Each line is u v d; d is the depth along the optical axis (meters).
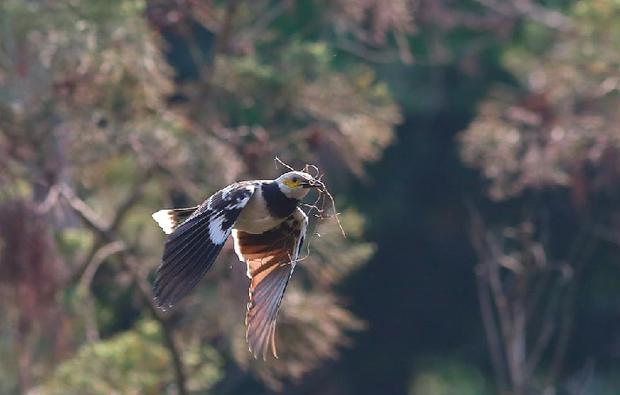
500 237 23.53
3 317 14.71
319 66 17.06
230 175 15.34
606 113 19.39
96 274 16.45
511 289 20.14
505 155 18.78
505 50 23.41
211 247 7.61
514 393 17.91
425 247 25.45
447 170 24.72
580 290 24.55
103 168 16.38
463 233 25.03
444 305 25.72
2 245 14.25
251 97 16.91
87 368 14.89
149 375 15.08
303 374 23.73
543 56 21.56
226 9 16.95
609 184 19.41
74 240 15.84
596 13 19.72
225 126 17.12
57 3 15.18
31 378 15.31
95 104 15.43
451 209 24.86
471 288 25.39
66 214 16.08
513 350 17.97
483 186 24.55
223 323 15.43
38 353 15.41
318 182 8.05
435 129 24.75
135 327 17.06
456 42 23.22
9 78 15.19
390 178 24.80
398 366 25.92
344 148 16.61
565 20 22.55
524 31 23.28
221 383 23.69
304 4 17.72
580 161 18.69
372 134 16.72
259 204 8.00
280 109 16.97
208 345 17.12
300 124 17.59
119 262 16.06
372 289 25.67
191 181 15.51
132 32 15.16
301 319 15.09
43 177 15.16
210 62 17.72
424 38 22.78
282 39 18.55
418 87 24.02
